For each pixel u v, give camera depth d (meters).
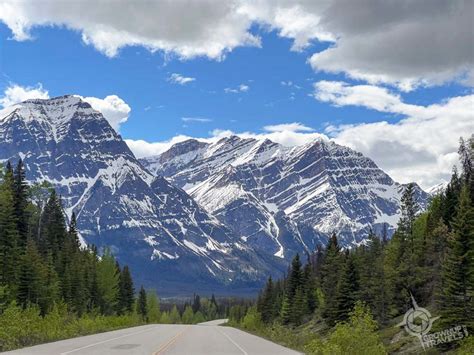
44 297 68.62
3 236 64.38
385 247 85.94
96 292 96.12
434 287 60.19
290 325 98.38
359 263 80.50
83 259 98.69
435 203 85.38
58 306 61.72
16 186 79.19
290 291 102.81
